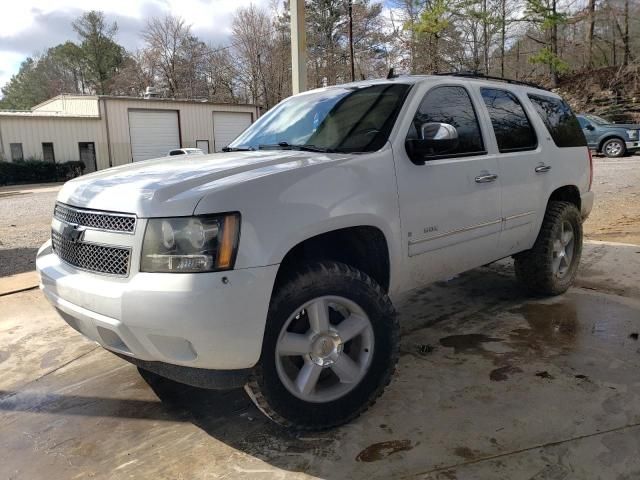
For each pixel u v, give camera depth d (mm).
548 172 4609
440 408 3174
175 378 2730
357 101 3801
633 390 3285
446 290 5426
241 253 2510
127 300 2514
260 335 2582
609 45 36562
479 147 3992
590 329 4242
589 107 33719
